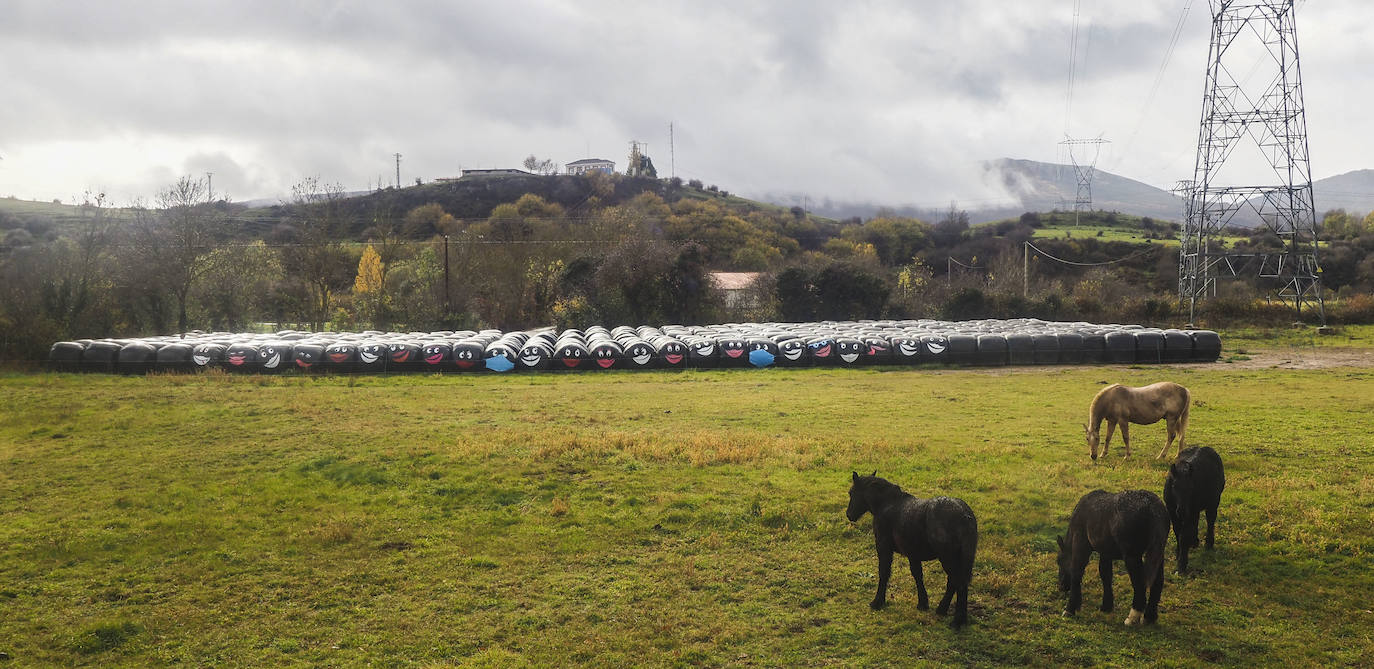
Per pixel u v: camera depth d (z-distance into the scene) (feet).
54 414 83.82
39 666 31.76
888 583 38.14
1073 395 97.35
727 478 56.85
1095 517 33.17
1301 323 197.47
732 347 132.46
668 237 367.04
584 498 53.01
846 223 595.88
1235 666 30.12
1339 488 50.78
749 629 34.01
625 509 50.47
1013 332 142.61
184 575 40.86
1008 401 92.94
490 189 540.93
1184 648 31.45
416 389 107.55
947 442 68.90
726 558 42.42
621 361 130.00
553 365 129.08
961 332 144.56
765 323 191.72
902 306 207.72
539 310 212.84
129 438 72.95
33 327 140.56
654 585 39.09
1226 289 265.54
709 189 652.89
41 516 50.70
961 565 32.14
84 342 128.26
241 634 34.37
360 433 74.23
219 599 38.06
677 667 31.04
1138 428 73.46
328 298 224.94
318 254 215.10
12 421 80.84
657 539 45.42
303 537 46.11
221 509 51.49
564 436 69.87
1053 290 236.84
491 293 220.43
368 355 126.62
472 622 35.32
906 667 30.42
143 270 178.19
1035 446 66.64
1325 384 104.17
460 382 116.88
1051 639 32.30
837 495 51.85
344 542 45.55
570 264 205.46
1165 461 59.26
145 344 128.26
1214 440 66.90
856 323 178.50
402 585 39.45
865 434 72.95
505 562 42.29
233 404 91.66
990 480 54.49
